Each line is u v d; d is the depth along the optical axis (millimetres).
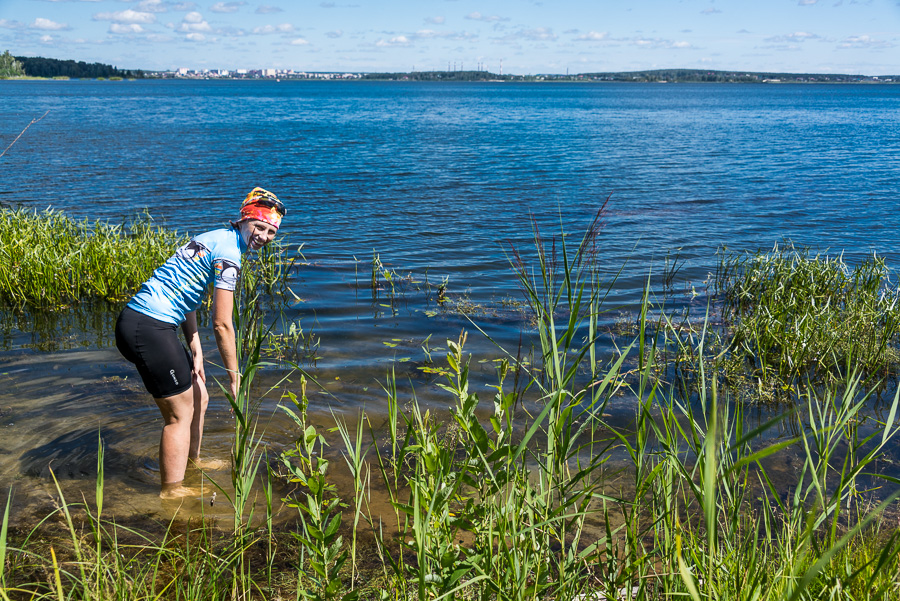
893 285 8352
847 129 41094
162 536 3361
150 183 16516
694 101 98062
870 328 6348
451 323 7117
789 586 2018
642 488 2607
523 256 10141
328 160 22406
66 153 22297
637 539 2703
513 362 6000
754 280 8180
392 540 3379
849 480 2672
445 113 59219
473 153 25250
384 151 25641
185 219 12266
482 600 2373
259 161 21656
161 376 3629
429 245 10844
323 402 5090
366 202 14719
